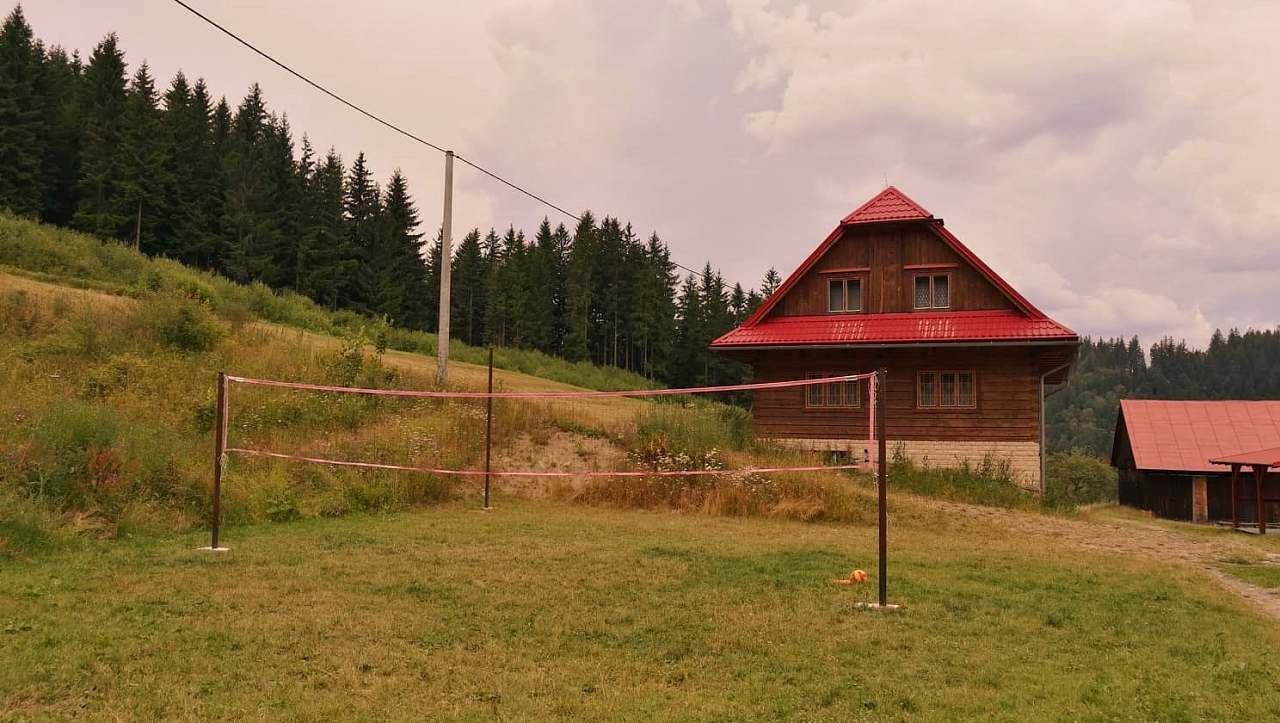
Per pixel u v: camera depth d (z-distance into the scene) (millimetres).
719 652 6688
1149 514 31828
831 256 26078
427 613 7645
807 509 16047
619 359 94312
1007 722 5203
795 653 6660
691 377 88312
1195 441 31406
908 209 25328
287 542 11180
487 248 106750
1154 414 33156
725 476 17094
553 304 91312
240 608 7609
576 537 12570
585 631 7207
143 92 78375
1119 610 8594
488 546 11391
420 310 80438
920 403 24031
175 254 65375
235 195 68062
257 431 16438
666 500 16922
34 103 63375
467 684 5805
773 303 26234
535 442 19641
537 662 6371
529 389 30438
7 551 9461
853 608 8203
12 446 11680
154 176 62938
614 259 94000
